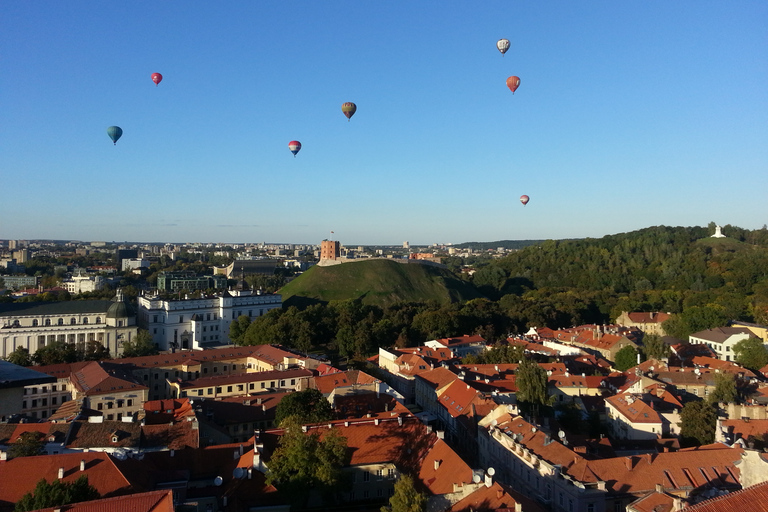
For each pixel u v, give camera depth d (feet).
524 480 327.26
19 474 270.67
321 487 298.35
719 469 293.64
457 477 289.12
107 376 503.61
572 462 295.28
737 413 424.87
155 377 612.70
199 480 306.96
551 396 497.46
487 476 264.11
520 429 359.87
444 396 513.86
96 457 282.36
